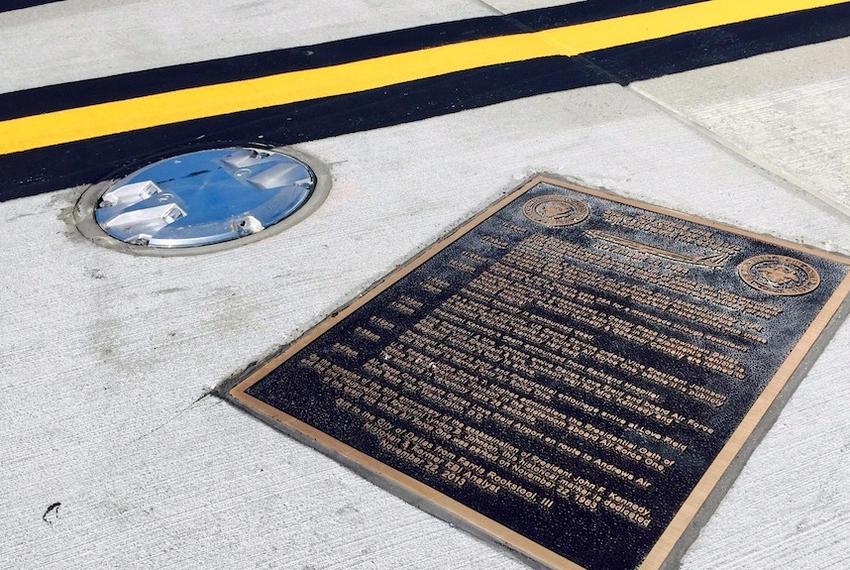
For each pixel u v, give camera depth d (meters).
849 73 1.53
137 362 0.97
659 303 0.98
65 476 0.84
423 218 1.19
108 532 0.78
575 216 1.15
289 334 1.00
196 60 1.72
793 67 1.57
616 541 0.73
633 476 0.78
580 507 0.76
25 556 0.76
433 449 0.82
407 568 0.73
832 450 0.81
